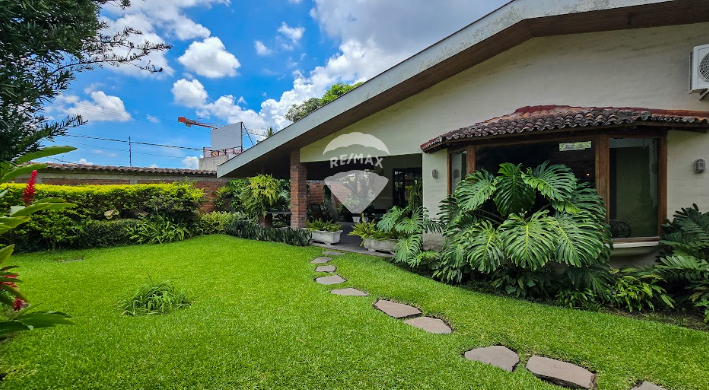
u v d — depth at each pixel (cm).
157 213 941
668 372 258
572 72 580
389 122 758
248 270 578
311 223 984
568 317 368
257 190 1045
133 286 474
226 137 2427
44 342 293
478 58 634
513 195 478
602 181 477
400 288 478
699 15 494
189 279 517
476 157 583
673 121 448
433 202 701
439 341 308
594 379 252
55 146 156
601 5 477
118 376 242
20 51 143
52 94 159
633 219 502
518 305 407
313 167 1225
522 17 524
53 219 764
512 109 625
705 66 481
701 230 445
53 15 152
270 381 238
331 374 248
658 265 440
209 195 1299
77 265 616
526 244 422
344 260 672
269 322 345
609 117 446
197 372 248
